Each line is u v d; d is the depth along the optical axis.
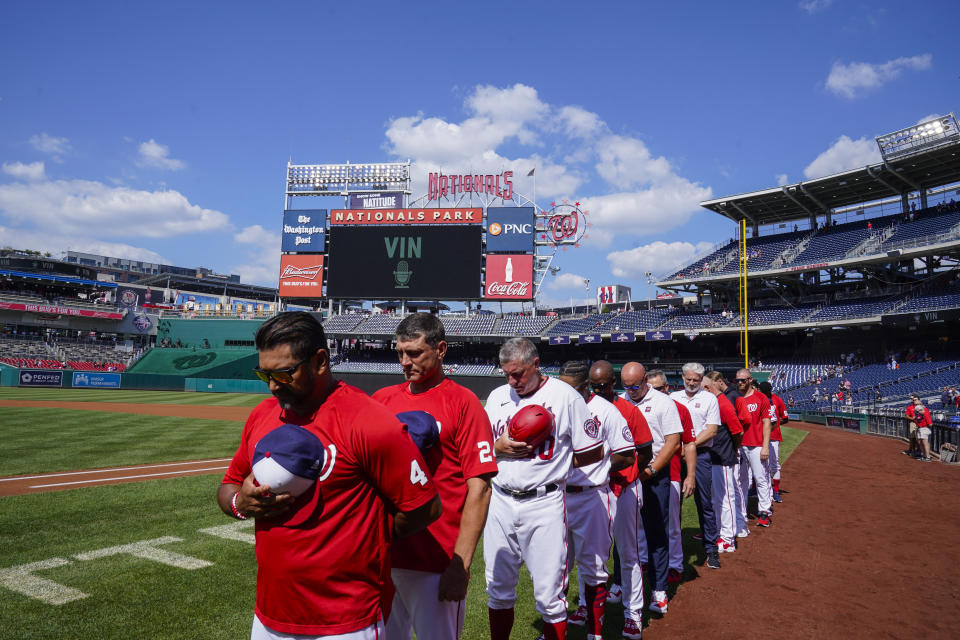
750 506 8.32
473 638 3.76
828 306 32.72
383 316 42.69
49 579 4.57
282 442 1.67
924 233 29.88
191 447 12.65
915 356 29.44
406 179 40.56
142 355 45.44
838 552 5.91
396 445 1.77
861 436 20.14
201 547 5.47
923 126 29.06
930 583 4.95
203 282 73.94
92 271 56.59
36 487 8.05
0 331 45.53
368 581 1.78
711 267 38.59
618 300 54.22
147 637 3.62
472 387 36.38
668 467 4.50
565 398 3.33
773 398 9.12
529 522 3.14
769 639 3.84
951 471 11.67
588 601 3.60
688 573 5.25
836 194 35.38
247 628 3.77
